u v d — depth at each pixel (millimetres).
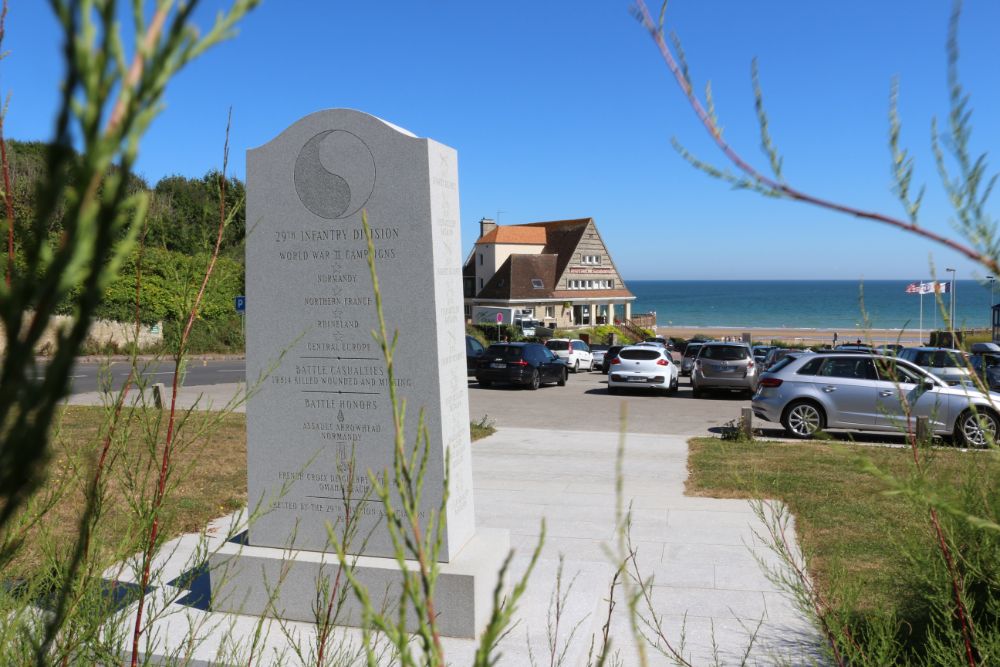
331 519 5652
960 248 1031
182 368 2434
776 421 14859
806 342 73125
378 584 5332
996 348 18812
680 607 6117
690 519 8617
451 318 5812
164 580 5945
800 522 8117
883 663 2957
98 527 2375
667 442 13867
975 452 3072
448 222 5797
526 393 24750
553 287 62531
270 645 4832
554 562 7012
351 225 5578
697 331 106000
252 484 5801
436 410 5473
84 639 2154
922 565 3529
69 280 559
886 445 11570
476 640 5246
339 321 5633
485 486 10453
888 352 2104
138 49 542
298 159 5664
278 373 5746
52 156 542
